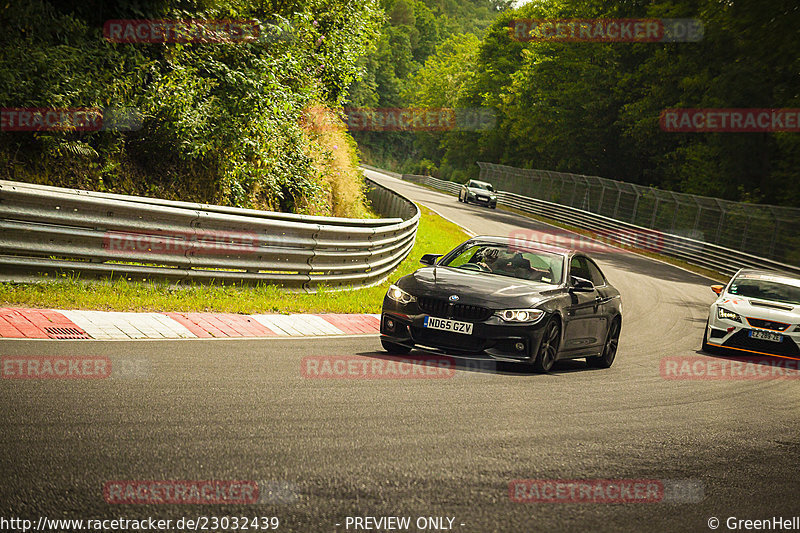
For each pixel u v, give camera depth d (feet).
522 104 337.31
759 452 29.04
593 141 276.21
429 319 39.88
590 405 34.19
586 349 46.06
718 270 158.30
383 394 31.60
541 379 39.70
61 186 57.31
